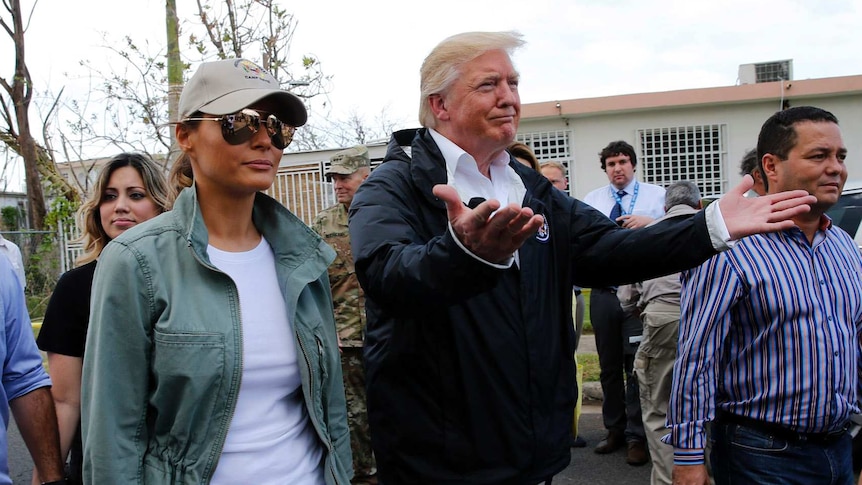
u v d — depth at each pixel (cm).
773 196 176
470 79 192
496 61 193
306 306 177
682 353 231
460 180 199
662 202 596
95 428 150
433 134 202
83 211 274
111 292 152
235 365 157
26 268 1222
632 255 195
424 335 190
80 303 235
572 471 444
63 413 230
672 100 1438
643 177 1488
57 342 232
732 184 1459
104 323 151
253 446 162
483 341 188
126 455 151
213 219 171
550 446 198
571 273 211
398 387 197
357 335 400
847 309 226
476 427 189
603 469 446
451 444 191
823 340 217
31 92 1413
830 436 221
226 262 169
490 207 130
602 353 470
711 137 1460
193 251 157
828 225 235
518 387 191
